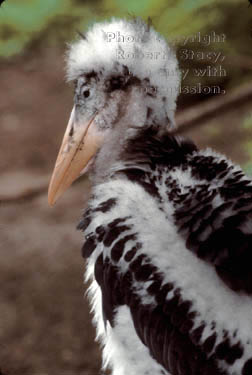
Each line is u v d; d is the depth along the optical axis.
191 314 5.45
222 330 5.34
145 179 6.11
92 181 6.98
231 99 10.48
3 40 10.83
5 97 22.14
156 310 5.64
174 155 6.38
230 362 5.32
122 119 6.75
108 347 6.45
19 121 20.97
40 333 12.16
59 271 13.66
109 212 6.01
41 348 11.88
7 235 15.01
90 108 6.86
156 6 9.54
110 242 5.91
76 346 11.88
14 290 13.19
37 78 22.70
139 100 6.68
